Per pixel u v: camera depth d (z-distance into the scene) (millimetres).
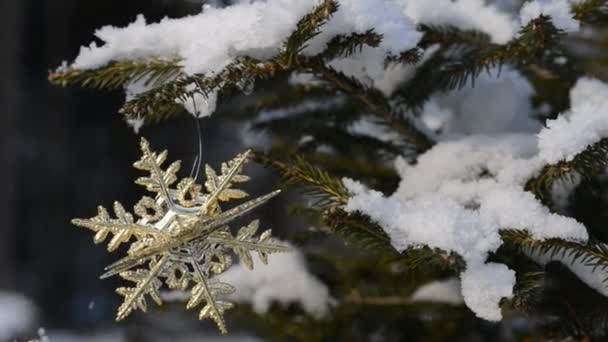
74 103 4812
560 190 1046
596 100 1046
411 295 1167
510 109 1130
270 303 1171
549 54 1090
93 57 1033
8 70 4512
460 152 1064
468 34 1079
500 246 979
